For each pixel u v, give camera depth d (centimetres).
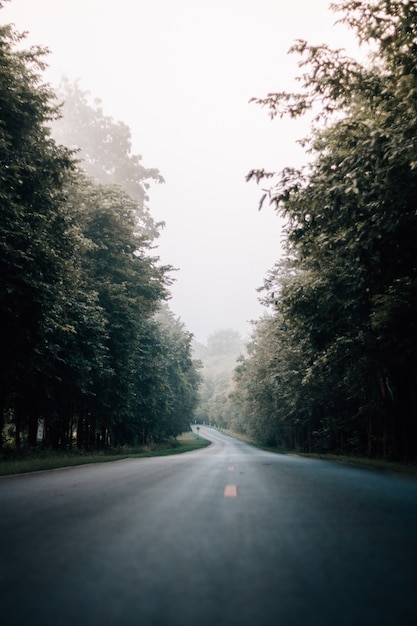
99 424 3691
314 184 1471
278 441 6981
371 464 1673
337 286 1761
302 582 301
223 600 270
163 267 3334
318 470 1254
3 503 619
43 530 445
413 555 361
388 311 1445
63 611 254
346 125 1346
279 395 4184
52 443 2858
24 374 2123
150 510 552
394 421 2250
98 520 492
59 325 1891
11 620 242
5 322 1725
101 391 2998
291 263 2114
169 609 257
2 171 1509
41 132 1891
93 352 2470
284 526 462
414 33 1170
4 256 1523
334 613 252
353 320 1827
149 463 1614
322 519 498
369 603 266
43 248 1655
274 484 845
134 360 3569
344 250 1538
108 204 2836
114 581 302
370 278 1553
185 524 470
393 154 1176
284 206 1509
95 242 2816
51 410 2678
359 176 1338
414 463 1912
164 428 6762
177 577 309
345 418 3438
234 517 507
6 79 1669
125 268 3030
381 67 1562
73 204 2580
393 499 659
